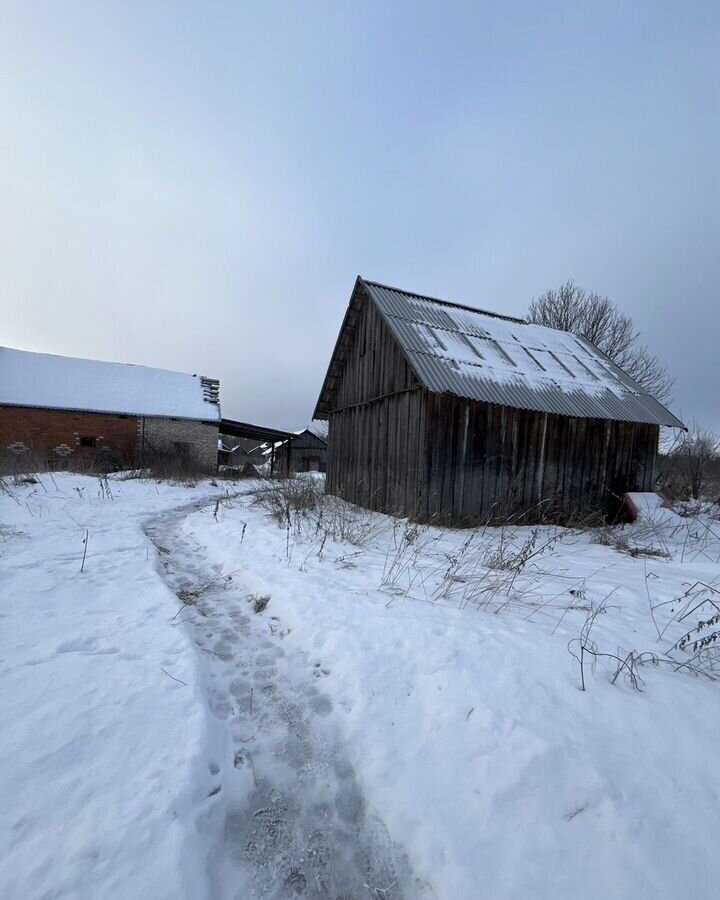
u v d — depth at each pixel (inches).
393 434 350.6
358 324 426.6
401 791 71.8
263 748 85.5
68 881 52.6
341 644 116.3
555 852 58.9
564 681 95.6
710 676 102.0
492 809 66.2
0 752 72.9
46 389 803.4
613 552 257.6
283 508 316.2
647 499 368.8
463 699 90.8
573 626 128.3
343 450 458.3
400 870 62.6
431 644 113.4
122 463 778.8
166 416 821.9
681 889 52.8
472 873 57.5
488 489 330.6
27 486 390.3
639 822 61.3
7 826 59.2
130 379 925.8
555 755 73.0
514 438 341.7
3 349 885.8
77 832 59.0
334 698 99.1
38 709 85.0
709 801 64.9
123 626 125.2
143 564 186.9
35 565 177.0
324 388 487.2
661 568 213.6
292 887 59.9
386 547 235.0
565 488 365.7
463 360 338.0
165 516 356.5
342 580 169.3
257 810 72.1
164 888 53.1
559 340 474.6
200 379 1024.9
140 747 76.4
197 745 77.9
